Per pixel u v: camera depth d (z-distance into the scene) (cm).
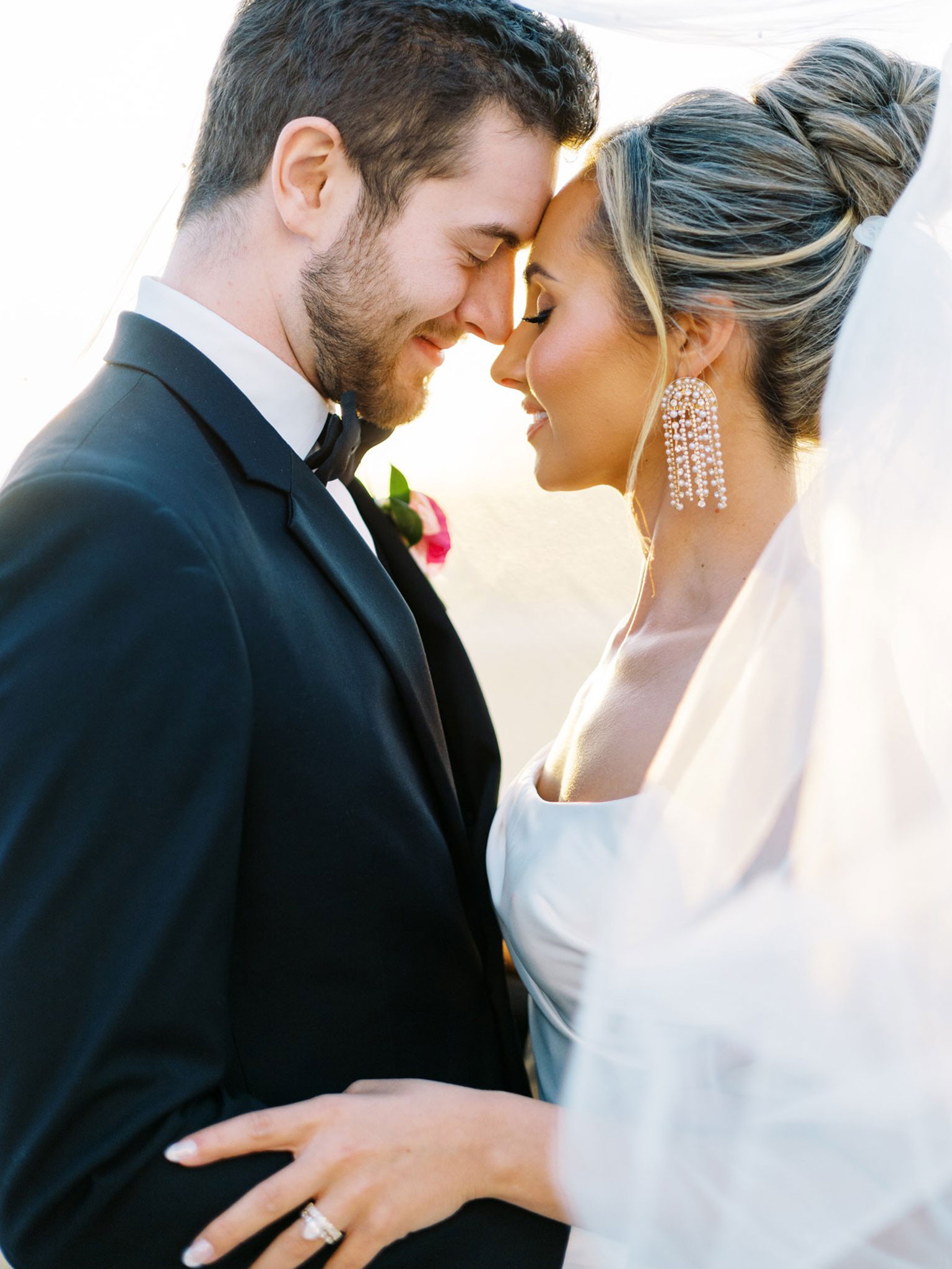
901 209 138
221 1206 117
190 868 120
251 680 133
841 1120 117
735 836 132
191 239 170
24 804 117
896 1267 115
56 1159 116
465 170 163
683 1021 126
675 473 171
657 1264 119
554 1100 170
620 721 171
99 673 119
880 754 125
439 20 159
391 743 155
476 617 304
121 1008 115
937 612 128
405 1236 125
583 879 155
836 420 136
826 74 164
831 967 121
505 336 181
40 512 127
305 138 160
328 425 174
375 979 148
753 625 141
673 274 165
